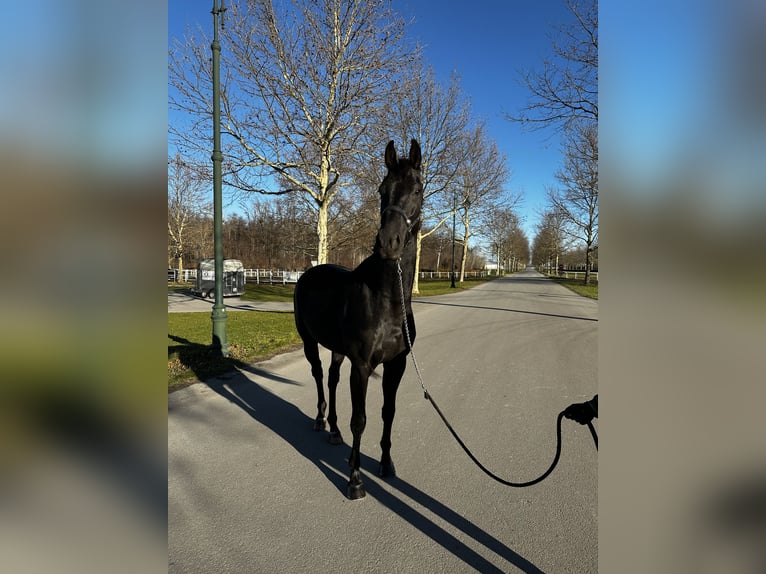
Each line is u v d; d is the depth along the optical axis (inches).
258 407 195.9
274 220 1460.4
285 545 98.1
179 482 127.7
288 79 407.2
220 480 129.1
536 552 95.9
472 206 1069.8
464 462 139.9
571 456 142.6
